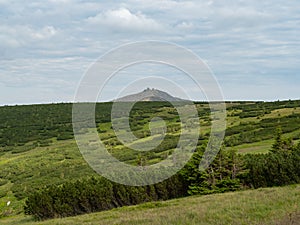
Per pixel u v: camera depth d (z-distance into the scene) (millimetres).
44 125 96062
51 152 73250
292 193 23828
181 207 23375
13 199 48000
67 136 86688
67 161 63094
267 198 22484
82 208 31406
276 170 33500
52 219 27938
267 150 50625
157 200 32688
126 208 27609
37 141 85250
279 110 86938
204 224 16875
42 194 31547
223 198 25859
